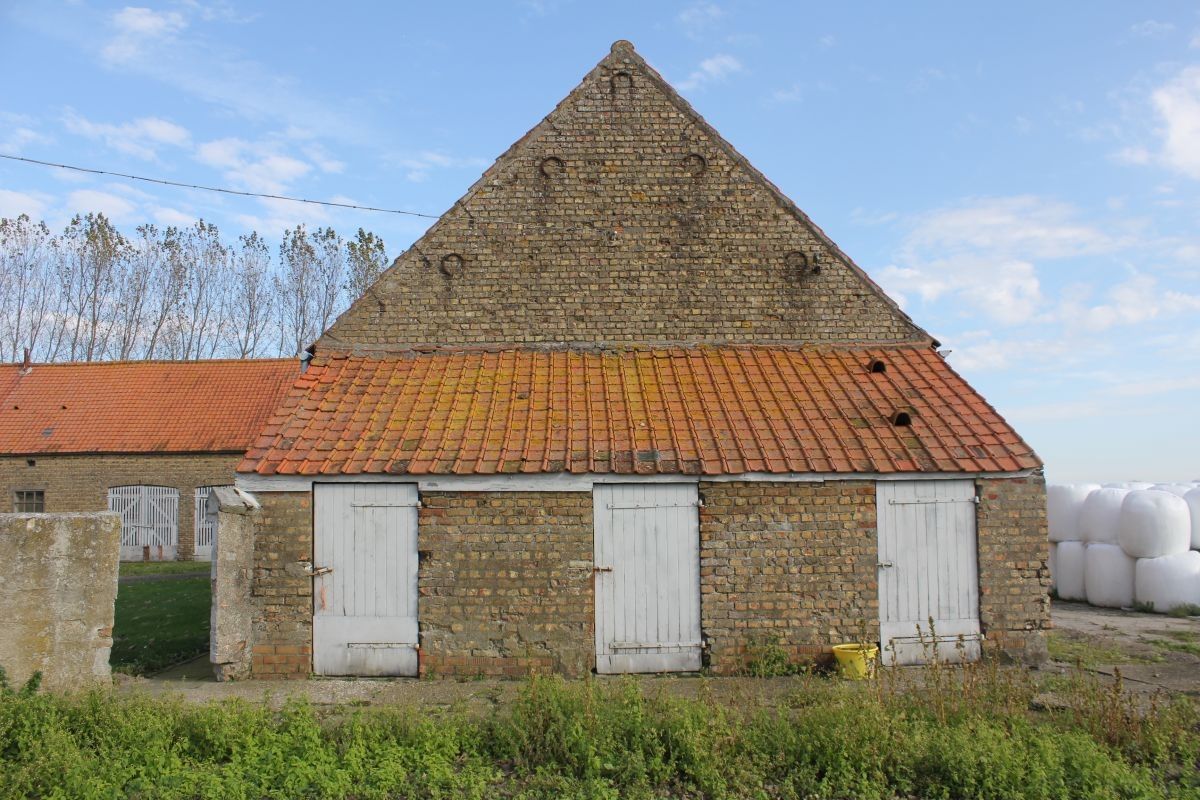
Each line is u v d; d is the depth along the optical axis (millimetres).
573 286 12539
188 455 26891
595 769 6520
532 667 9367
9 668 8188
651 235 12656
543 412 11031
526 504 10039
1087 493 16438
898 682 8844
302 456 10258
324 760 6738
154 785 6277
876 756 6609
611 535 10062
